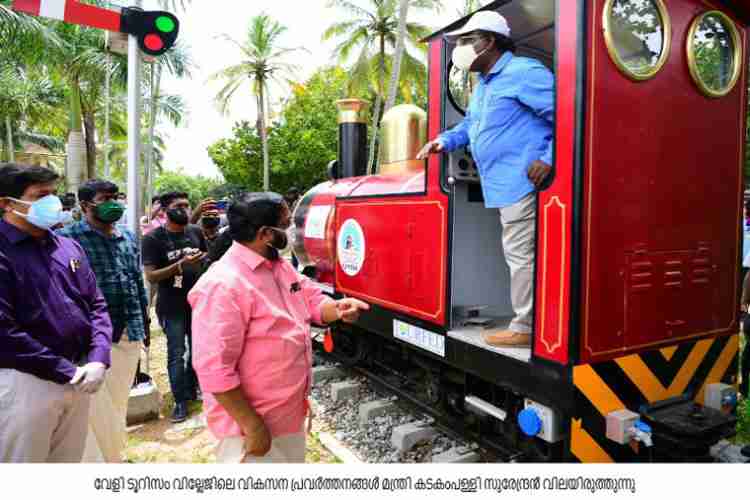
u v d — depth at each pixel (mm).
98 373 2453
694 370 3104
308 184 26141
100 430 3221
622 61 2693
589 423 2637
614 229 2682
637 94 2727
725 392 3111
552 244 2689
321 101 26312
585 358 2604
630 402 2799
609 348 2693
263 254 2199
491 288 3900
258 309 2080
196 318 2059
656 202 2846
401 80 21062
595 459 2670
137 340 3469
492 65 3094
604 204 2635
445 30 3596
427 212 3727
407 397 4422
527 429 2871
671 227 2928
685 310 3023
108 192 3270
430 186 3695
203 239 4910
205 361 1996
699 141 3029
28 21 10922
